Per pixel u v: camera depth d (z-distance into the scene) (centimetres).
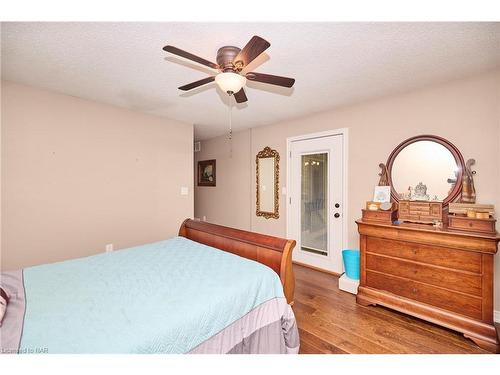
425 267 189
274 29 141
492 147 194
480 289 166
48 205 241
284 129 357
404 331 181
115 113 289
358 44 157
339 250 297
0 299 108
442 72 197
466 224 177
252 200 413
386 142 253
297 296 239
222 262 169
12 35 146
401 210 223
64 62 182
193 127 394
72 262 171
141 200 316
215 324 113
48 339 88
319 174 317
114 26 138
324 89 233
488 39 150
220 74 144
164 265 164
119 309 109
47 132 239
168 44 157
